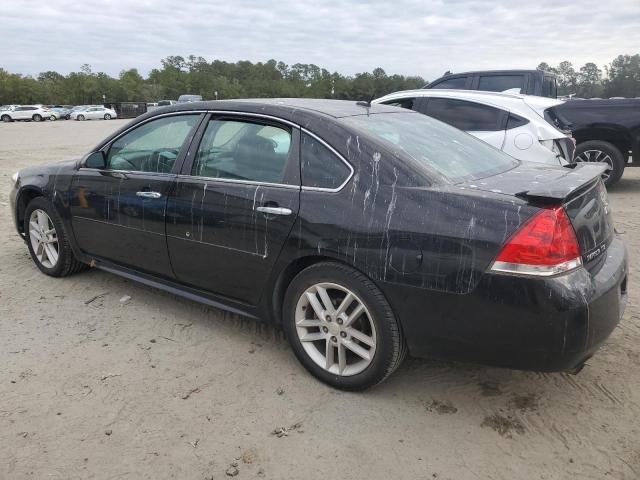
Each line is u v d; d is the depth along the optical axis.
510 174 3.33
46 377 3.34
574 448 2.74
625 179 10.80
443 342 2.81
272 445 2.75
